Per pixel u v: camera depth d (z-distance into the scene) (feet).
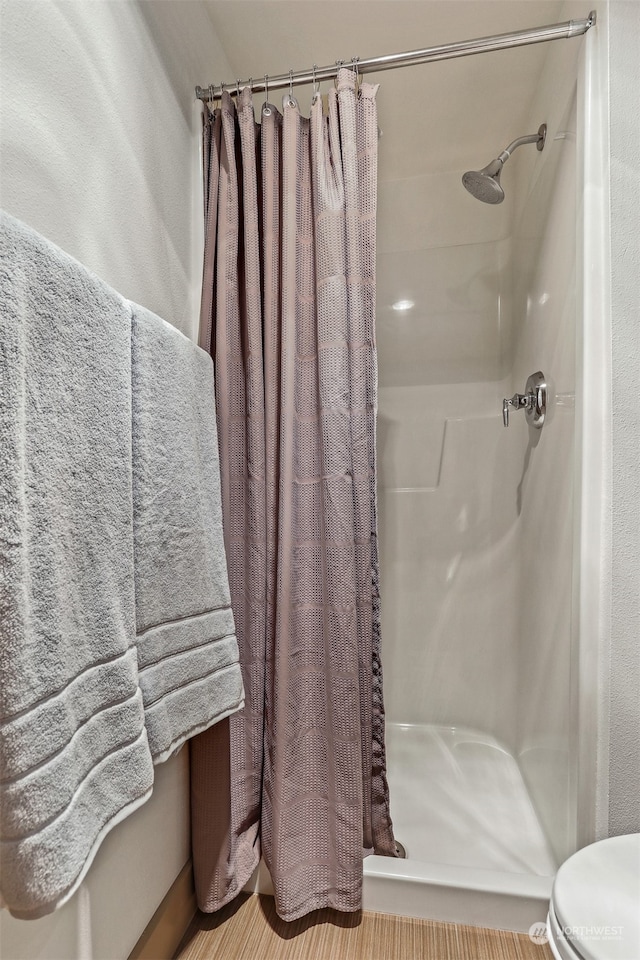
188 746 3.71
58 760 1.73
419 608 6.40
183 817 3.63
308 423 3.81
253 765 3.82
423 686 6.38
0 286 1.62
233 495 3.84
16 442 1.66
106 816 2.01
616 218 3.37
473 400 6.27
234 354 3.85
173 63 3.59
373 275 3.81
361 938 3.47
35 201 2.21
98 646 2.05
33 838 1.60
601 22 3.42
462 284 6.28
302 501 3.77
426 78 4.90
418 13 4.25
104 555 2.12
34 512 1.74
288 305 3.70
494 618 6.15
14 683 1.59
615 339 3.39
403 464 6.46
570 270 3.89
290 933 3.52
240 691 3.28
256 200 3.87
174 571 2.74
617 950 2.19
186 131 3.78
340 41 4.54
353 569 3.60
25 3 2.16
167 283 3.48
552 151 4.41
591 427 3.45
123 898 2.87
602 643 3.42
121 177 2.92
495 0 4.15
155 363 2.66
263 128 3.86
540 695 4.76
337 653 3.57
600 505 3.43
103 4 2.74
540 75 4.83
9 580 1.60
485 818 4.75
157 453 2.64
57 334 1.90
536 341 4.99
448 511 6.33
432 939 3.45
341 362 3.61
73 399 1.98
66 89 2.42
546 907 3.43
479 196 4.88
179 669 2.74
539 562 4.91
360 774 3.56
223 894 3.59
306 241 3.85
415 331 6.41
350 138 3.69
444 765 5.65
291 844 3.59
